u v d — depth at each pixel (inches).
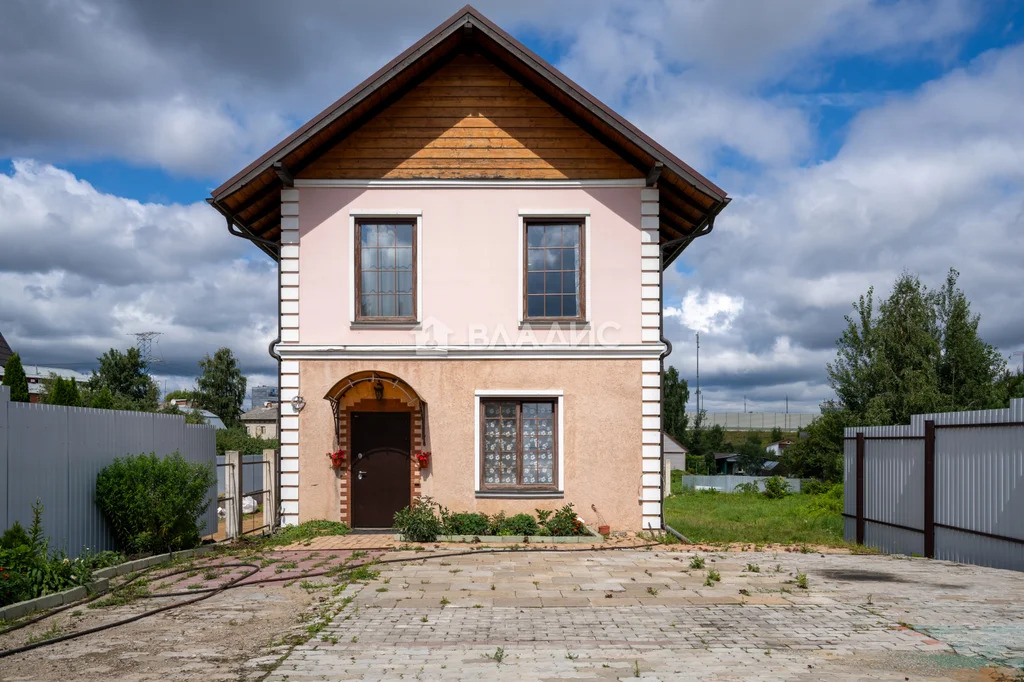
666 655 268.2
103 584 386.6
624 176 601.0
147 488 463.5
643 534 577.6
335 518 587.2
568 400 590.9
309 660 265.0
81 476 439.2
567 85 558.9
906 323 1380.4
